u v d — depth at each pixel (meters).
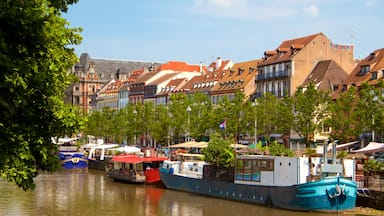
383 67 77.62
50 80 16.61
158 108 104.06
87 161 97.62
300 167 44.91
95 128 124.94
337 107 64.75
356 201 44.38
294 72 92.44
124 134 114.56
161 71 146.00
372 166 46.22
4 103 14.89
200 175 58.75
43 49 15.73
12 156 16.05
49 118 17.47
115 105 165.75
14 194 55.16
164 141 97.06
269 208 45.91
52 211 44.84
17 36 15.07
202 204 49.12
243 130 78.31
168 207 47.50
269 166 47.41
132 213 44.28
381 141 68.69
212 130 92.06
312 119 66.88
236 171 51.09
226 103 80.88
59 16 18.19
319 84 87.38
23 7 14.84
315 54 93.81
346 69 96.12
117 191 60.16
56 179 74.31
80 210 45.66
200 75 132.75
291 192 43.62
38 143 17.23
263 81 99.62
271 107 74.94
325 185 41.88
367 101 60.03
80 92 194.88
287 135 81.69
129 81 158.75
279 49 97.62
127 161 68.62
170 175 61.56
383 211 41.81
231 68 118.06
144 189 62.31
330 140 65.81
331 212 41.97
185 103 93.81
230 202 50.12
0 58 14.31
